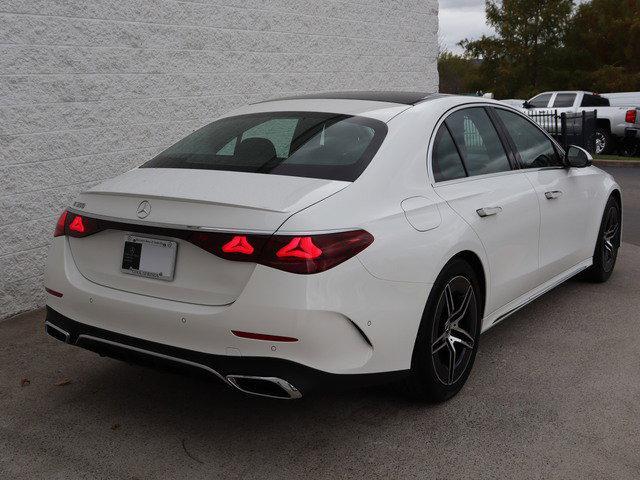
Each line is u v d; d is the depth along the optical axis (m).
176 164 3.78
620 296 5.93
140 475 3.13
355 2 8.88
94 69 5.88
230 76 7.23
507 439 3.45
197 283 3.15
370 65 9.23
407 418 3.67
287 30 7.90
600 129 19.80
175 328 3.16
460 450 3.35
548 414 3.72
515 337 4.93
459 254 3.85
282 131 3.90
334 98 4.36
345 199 3.26
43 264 5.59
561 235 5.14
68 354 4.58
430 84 10.41
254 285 3.00
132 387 4.07
